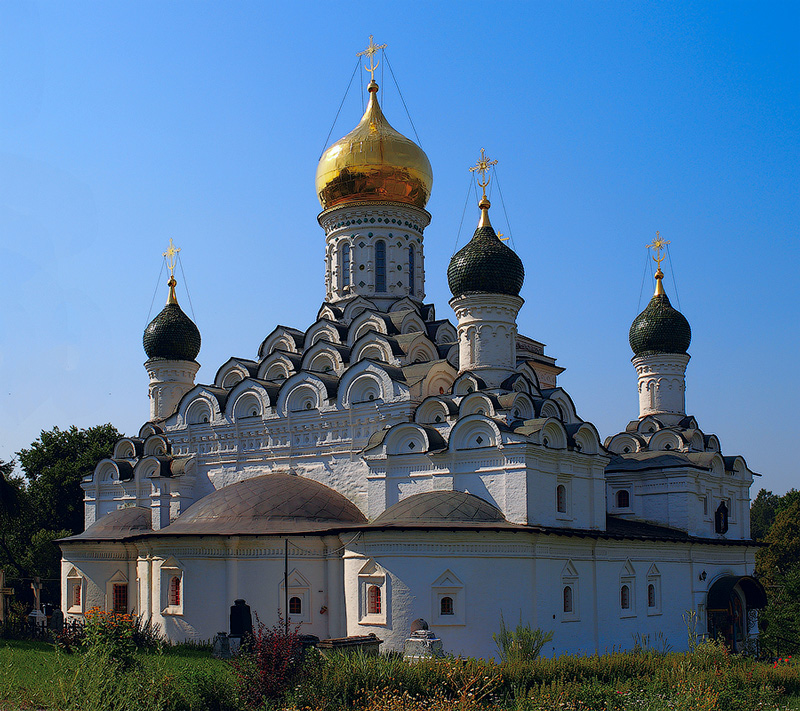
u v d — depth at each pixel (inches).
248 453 1887.3
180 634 1535.4
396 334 1929.1
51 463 2824.8
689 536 1909.4
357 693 887.1
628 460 2066.9
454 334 2065.7
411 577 1387.8
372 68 2177.7
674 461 1983.3
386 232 2076.8
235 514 1574.8
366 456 1646.2
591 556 1598.2
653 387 2250.2
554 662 1072.2
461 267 1720.0
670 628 1808.6
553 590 1485.0
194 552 1547.7
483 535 1406.3
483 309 1710.1
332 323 2005.4
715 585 1968.5
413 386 1692.9
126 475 2126.0
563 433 1572.3
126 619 991.0
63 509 2751.0
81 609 1851.6
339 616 1485.0
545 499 1515.7
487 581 1401.3
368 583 1427.2
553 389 1910.7
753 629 2119.8
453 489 1540.4
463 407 1615.4
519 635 1285.7
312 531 1497.3
